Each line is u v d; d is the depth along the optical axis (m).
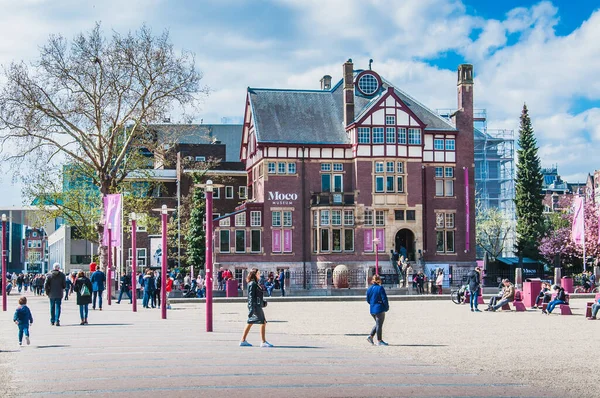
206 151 97.94
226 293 56.66
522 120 97.25
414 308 44.50
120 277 58.53
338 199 71.50
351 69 74.44
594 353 21.83
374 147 72.19
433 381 16.38
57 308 31.14
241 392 14.69
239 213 71.75
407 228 72.06
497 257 96.94
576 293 58.50
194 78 61.06
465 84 75.94
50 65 58.59
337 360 19.73
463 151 75.31
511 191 116.81
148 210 79.88
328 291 61.03
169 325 31.36
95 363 19.03
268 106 75.06
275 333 28.06
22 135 58.41
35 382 16.16
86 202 74.19
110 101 59.91
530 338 26.30
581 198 62.50
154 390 14.94
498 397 14.55
